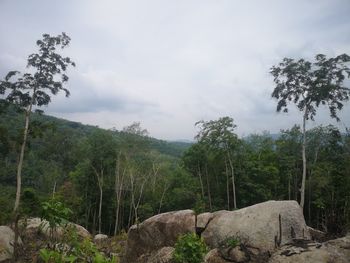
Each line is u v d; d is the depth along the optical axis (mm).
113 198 42688
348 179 31391
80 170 41812
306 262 7746
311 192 36812
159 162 43531
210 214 11953
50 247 6039
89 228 43344
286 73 30406
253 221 10352
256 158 41250
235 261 9594
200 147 38594
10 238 11305
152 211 42781
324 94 28984
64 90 26047
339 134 34375
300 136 38125
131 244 12828
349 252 7844
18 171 24469
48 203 5402
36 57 24859
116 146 40312
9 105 25438
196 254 7344
